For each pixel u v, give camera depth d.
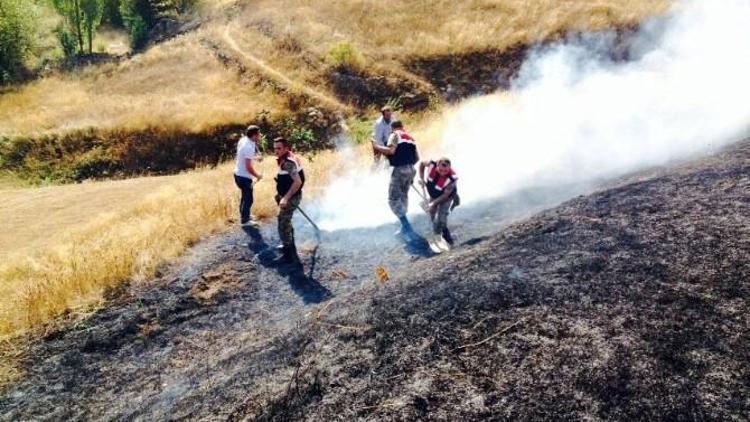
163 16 32.06
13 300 6.87
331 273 6.97
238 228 8.48
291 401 3.77
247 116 19.89
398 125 7.58
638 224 4.85
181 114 19.75
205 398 4.35
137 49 29.53
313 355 4.20
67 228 11.35
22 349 5.96
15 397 5.32
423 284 4.82
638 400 3.02
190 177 14.42
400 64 22.56
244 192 8.41
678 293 3.74
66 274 7.20
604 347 3.42
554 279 4.24
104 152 19.05
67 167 18.72
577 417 3.00
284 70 22.84
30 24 26.81
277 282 6.91
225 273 7.15
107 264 7.20
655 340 3.38
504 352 3.59
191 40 27.22
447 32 24.23
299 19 26.53
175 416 4.25
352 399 3.57
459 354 3.69
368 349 4.04
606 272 4.17
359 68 22.25
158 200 11.01
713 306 3.55
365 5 27.27
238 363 4.83
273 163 14.37
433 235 7.35
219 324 6.17
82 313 6.48
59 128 19.52
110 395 5.21
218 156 19.11
